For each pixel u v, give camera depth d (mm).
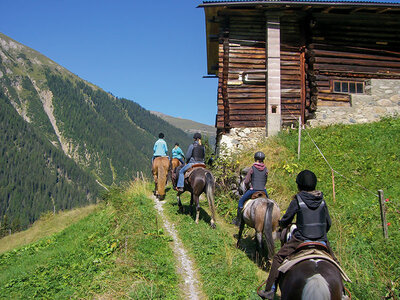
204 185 10117
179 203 11883
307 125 16812
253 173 8047
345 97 17203
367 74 17516
